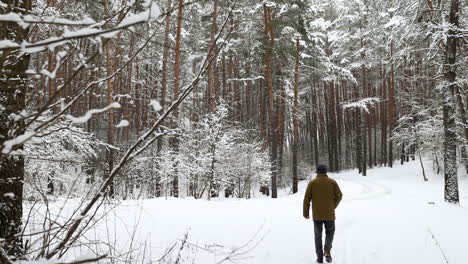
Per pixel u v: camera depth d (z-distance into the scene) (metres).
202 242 5.68
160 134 1.92
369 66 32.59
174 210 8.32
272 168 21.28
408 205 12.34
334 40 34.78
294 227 7.80
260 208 10.24
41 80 1.63
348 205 12.52
